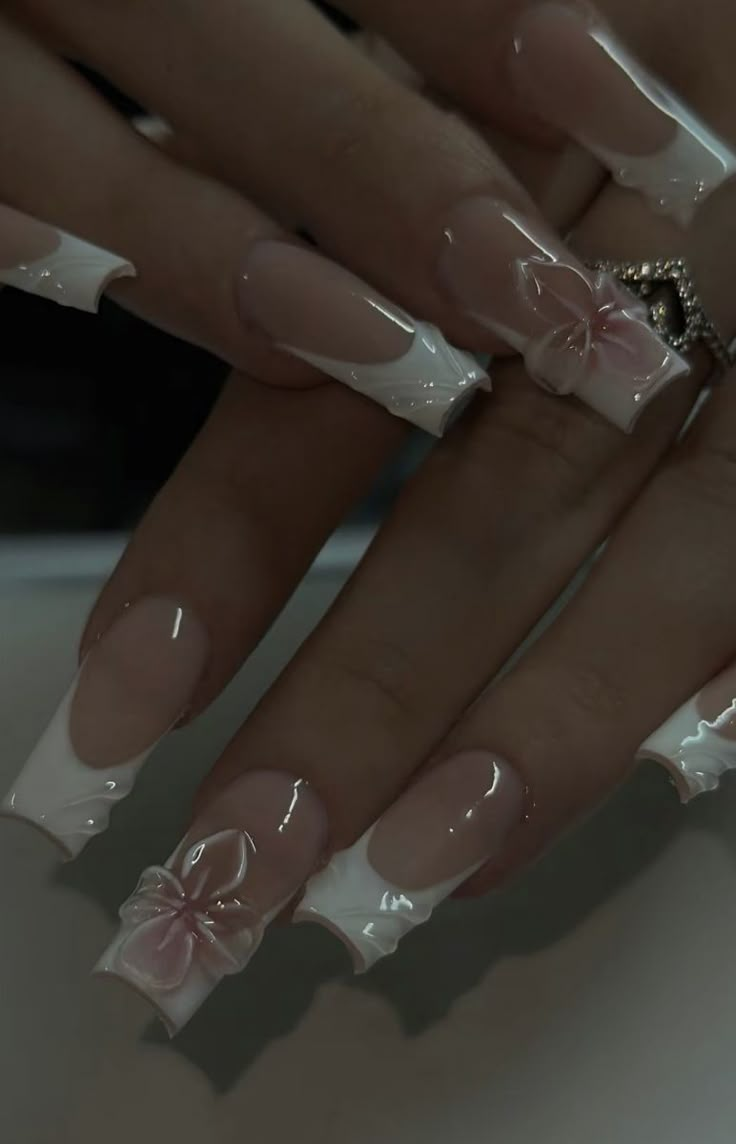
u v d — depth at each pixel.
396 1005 0.43
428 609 0.45
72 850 0.42
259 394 0.47
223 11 0.42
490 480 0.47
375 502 0.62
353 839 0.43
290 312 0.41
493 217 0.40
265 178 0.43
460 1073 0.42
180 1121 0.41
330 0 0.45
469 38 0.42
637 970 0.44
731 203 0.47
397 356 0.40
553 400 0.47
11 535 0.70
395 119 0.41
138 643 0.44
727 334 0.48
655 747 0.41
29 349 0.79
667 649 0.44
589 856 0.47
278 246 0.41
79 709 0.43
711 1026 0.43
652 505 0.46
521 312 0.40
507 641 0.46
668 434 0.48
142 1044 0.42
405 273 0.41
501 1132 0.41
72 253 0.41
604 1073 0.42
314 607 0.56
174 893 0.40
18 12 0.45
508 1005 0.43
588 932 0.45
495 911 0.45
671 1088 0.42
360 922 0.41
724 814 0.48
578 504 0.47
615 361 0.40
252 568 0.46
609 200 0.48
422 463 0.48
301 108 0.41
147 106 0.44
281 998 0.43
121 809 0.48
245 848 0.41
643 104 0.40
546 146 0.45
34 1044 0.42
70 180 0.44
